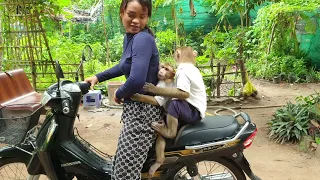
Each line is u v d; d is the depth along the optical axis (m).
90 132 5.42
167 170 2.67
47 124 2.59
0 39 7.14
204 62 8.20
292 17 10.03
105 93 7.90
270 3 11.38
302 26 11.16
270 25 10.48
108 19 15.48
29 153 2.76
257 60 11.13
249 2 7.55
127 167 2.46
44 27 7.51
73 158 2.63
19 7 6.81
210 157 2.67
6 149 2.77
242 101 7.36
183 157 2.61
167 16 13.41
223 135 2.63
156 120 2.49
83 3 16.48
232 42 7.63
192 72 2.57
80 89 2.63
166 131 2.52
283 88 9.28
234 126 2.69
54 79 7.46
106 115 6.40
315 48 11.04
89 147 2.95
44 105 2.51
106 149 4.67
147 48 2.27
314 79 10.06
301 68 10.30
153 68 2.41
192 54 2.66
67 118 2.58
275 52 10.99
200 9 13.27
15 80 4.79
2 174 3.65
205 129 2.62
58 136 2.61
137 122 2.43
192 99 2.59
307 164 4.12
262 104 7.28
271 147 4.72
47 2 6.93
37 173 2.72
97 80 2.73
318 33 10.80
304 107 5.14
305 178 3.74
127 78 2.39
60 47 9.94
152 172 2.53
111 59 12.68
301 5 9.35
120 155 2.46
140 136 2.44
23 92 4.87
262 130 5.45
